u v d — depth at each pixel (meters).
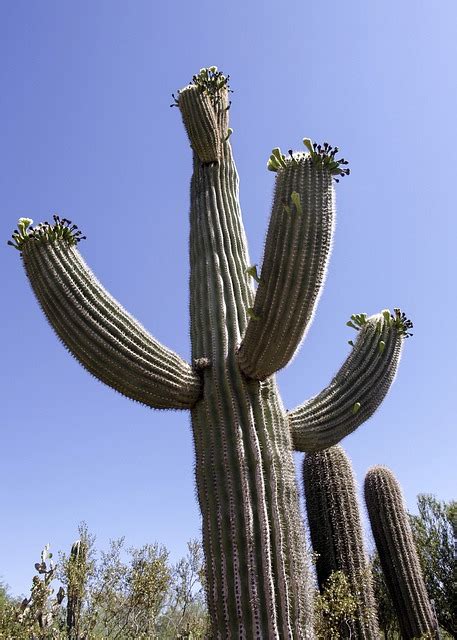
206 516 4.09
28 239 4.40
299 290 4.07
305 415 4.73
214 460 4.20
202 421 4.43
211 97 6.15
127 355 4.27
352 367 4.98
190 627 7.46
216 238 5.38
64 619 6.27
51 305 4.30
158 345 4.49
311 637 3.76
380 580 10.86
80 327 4.24
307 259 4.08
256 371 4.42
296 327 4.15
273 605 3.65
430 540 14.09
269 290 4.14
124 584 6.91
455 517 14.18
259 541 3.85
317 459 7.18
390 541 7.91
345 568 6.53
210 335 4.78
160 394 4.38
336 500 6.89
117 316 4.39
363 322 5.43
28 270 4.42
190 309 5.16
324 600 6.00
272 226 4.24
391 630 10.50
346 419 4.79
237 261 5.28
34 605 5.76
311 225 4.14
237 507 3.97
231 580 3.78
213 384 4.48
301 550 4.00
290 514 4.07
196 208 5.69
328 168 4.40
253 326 4.24
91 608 6.39
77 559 6.41
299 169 4.34
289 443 4.43
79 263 4.46
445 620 13.19
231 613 3.69
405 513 8.20
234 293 5.05
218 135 6.00
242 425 4.27
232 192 5.82
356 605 6.16
